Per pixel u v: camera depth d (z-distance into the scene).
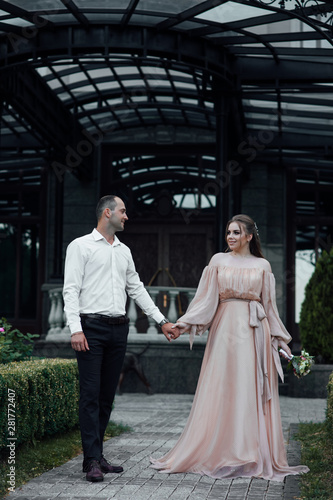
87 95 11.25
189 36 8.01
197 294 4.62
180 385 9.63
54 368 5.04
